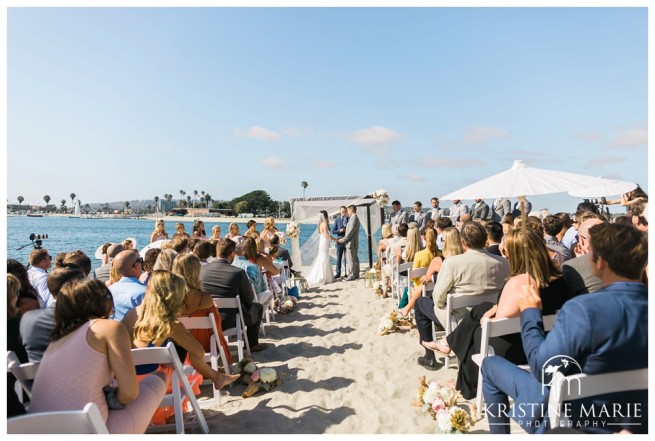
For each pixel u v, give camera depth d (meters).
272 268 6.99
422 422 3.41
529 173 3.20
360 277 11.80
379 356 5.02
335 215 13.33
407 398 3.88
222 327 4.81
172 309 3.25
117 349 2.37
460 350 3.65
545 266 3.02
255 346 5.40
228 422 3.53
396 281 8.25
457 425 3.09
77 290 2.40
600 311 1.97
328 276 11.14
